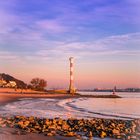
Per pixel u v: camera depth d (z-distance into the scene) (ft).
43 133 62.69
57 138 57.31
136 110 187.62
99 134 63.46
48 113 135.95
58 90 620.49
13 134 61.11
